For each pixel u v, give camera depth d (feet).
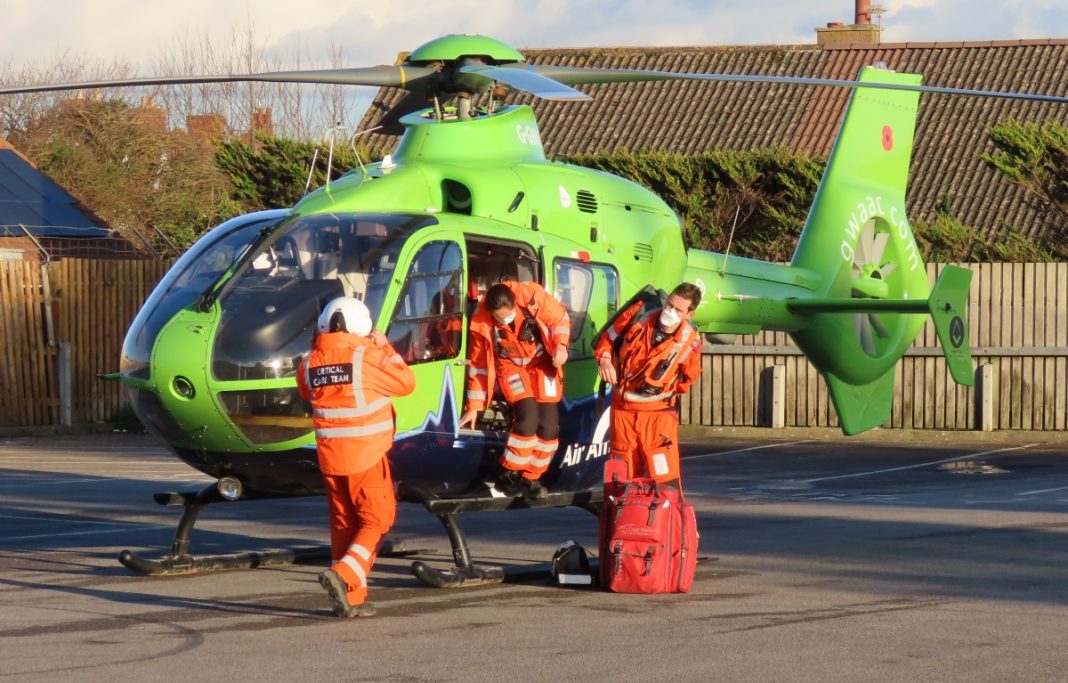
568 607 34.17
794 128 134.31
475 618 32.60
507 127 43.70
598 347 39.55
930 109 132.98
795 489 64.18
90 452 79.30
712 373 95.40
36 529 49.52
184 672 26.61
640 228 45.85
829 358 59.88
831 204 60.64
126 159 172.45
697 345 39.32
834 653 28.63
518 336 38.75
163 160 174.19
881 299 56.75
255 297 36.81
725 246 103.14
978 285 90.58
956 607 34.17
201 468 38.17
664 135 136.67
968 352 57.36
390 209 39.96
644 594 36.06
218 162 114.52
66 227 110.93
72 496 59.16
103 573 39.45
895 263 63.98
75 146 164.25
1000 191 120.67
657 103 141.18
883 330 63.36
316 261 37.50
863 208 61.98
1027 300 89.71
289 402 36.09
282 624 31.73
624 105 141.79
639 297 40.29
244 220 39.86
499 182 41.70
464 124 42.83
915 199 122.52
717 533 48.57
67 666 27.07
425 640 29.89
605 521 37.09
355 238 37.86
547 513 55.01
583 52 152.05
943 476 69.82
